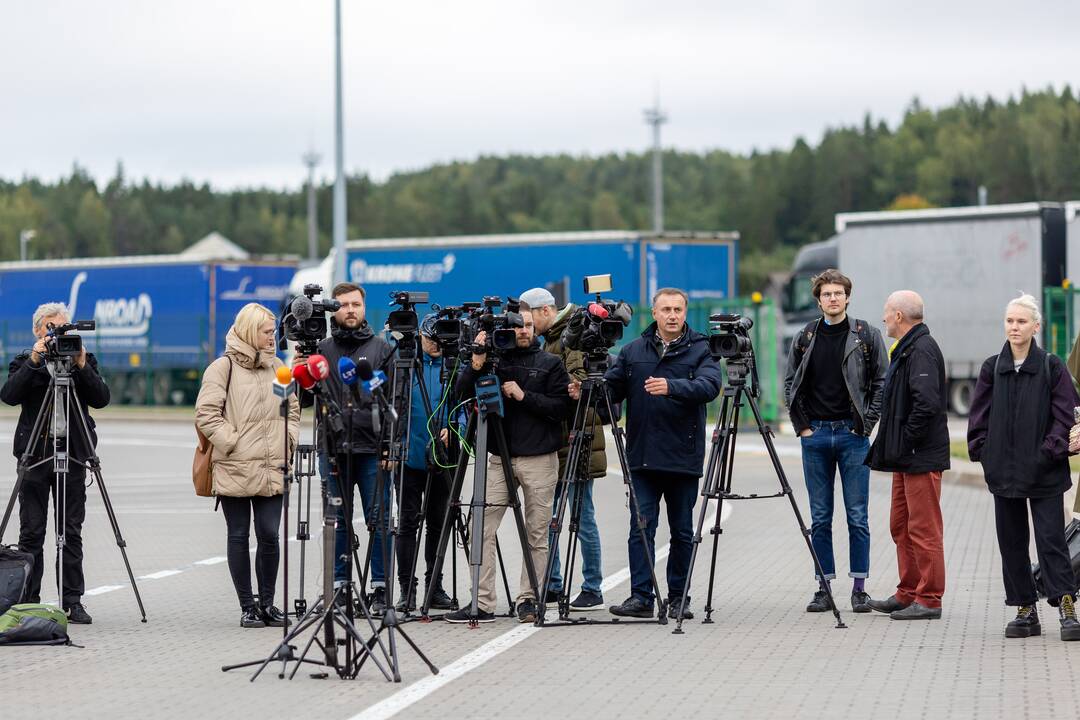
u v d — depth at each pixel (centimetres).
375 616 1402
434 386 1450
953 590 1539
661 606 1354
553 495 1416
